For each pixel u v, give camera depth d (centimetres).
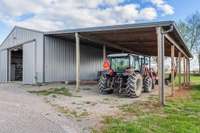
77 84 998
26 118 480
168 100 784
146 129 411
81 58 1527
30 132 387
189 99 816
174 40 1033
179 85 1407
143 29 869
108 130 404
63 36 1248
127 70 892
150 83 1052
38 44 1248
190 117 513
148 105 668
